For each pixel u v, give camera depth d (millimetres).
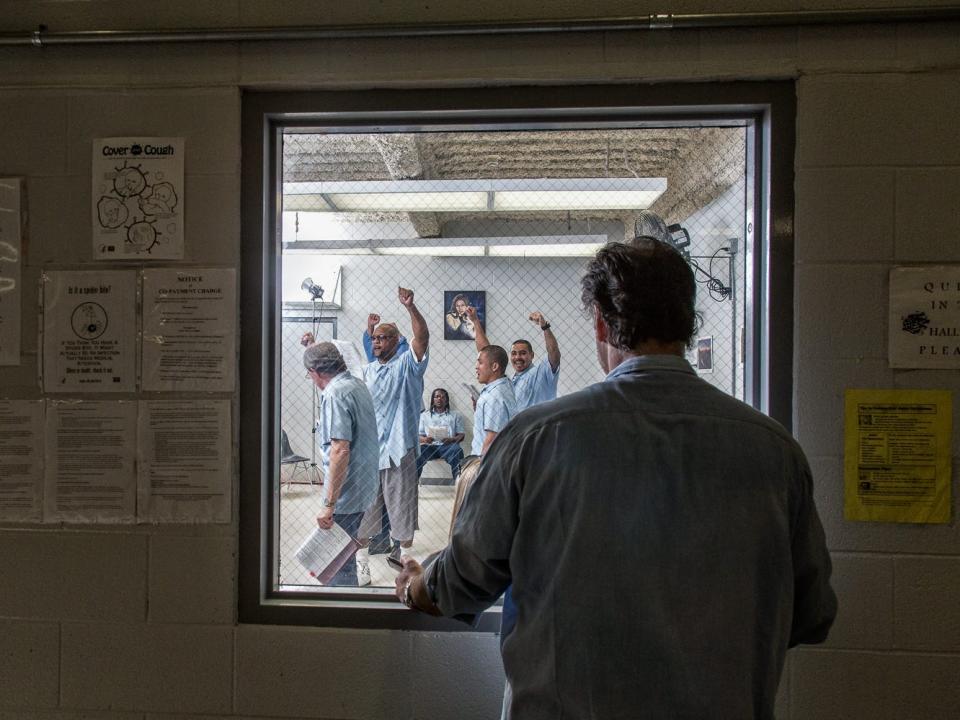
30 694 1300
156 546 1283
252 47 1281
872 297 1188
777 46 1208
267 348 1316
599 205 2732
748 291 1293
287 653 1263
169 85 1291
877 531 1182
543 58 1242
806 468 758
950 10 1153
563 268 3053
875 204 1189
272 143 1336
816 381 1194
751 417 742
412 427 2340
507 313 3139
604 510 705
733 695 666
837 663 1179
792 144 1217
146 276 1290
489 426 2342
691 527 691
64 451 1299
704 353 1967
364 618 1261
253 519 1284
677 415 733
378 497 2215
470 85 1266
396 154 2309
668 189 2482
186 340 1281
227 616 1270
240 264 1293
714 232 2012
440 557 878
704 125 1300
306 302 3371
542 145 2271
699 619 676
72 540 1296
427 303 3320
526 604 745
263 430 1294
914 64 1185
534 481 749
